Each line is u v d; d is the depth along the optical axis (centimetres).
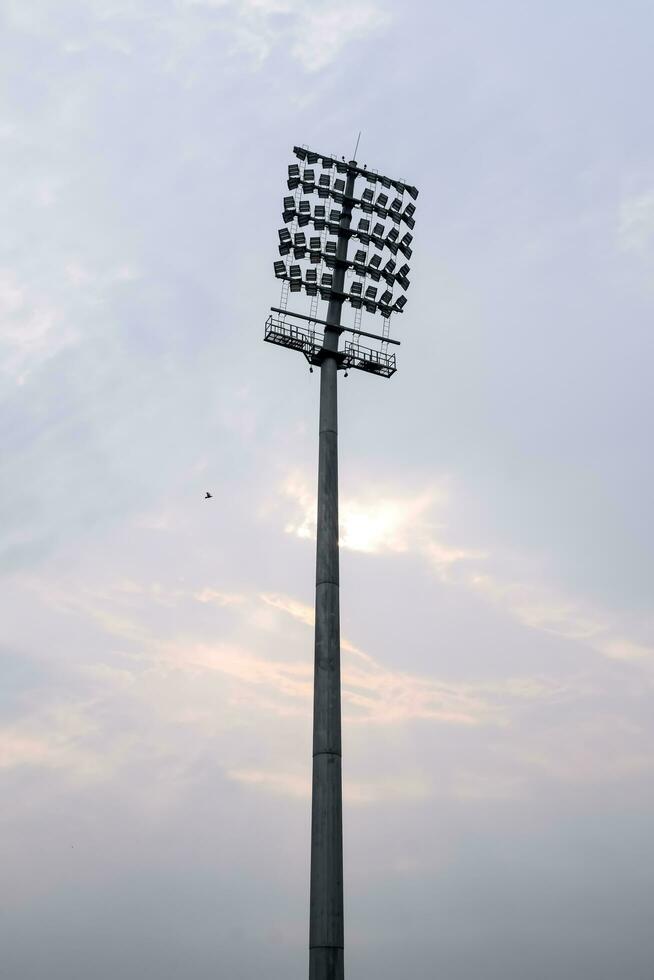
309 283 3406
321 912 2464
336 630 2867
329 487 3116
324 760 2658
